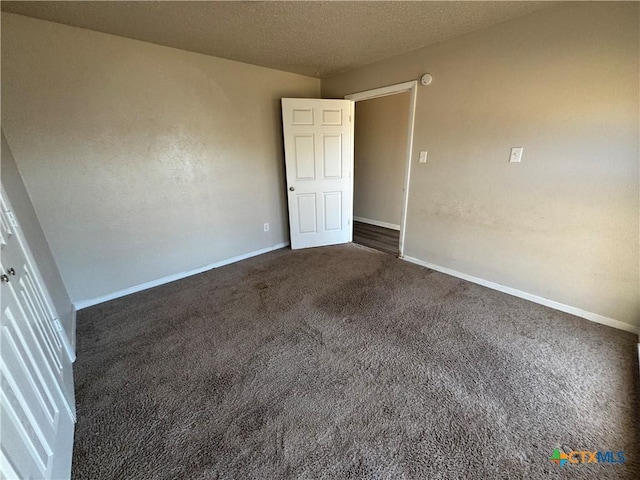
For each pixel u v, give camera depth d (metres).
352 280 2.99
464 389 1.60
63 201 2.33
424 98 2.88
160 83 2.67
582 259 2.18
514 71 2.25
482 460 1.23
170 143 2.83
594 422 1.39
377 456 1.25
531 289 2.49
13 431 0.84
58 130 2.22
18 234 1.56
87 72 2.28
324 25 2.26
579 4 1.90
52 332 1.62
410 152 3.13
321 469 1.21
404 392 1.59
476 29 2.38
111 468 1.23
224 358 1.89
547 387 1.60
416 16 2.14
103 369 1.81
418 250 3.35
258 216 3.75
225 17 2.09
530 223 2.39
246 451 1.29
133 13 2.00
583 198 2.10
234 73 3.16
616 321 2.11
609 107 1.90
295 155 3.66
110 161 2.51
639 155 1.85
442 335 2.06
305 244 4.04
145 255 2.86
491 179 2.55
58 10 1.92
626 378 1.64
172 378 1.73
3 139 1.88
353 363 1.81
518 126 2.31
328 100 3.59
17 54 1.99
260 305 2.54
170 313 2.44
